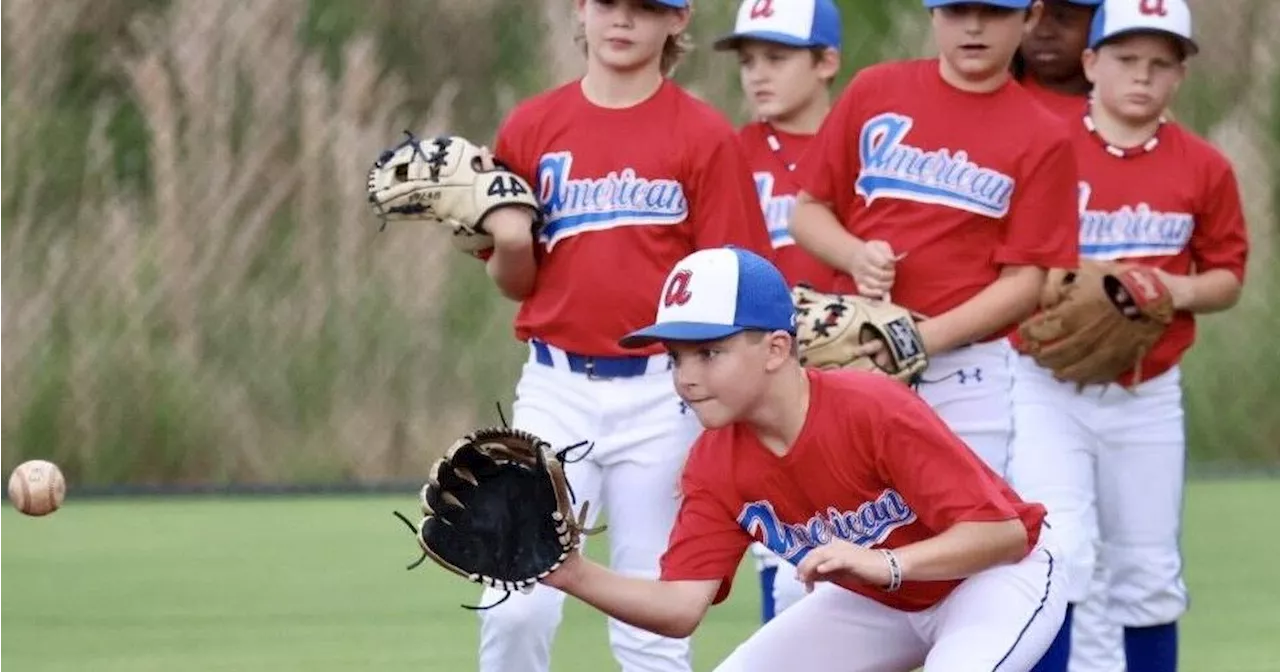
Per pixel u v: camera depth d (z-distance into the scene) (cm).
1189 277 2475
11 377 3959
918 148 2217
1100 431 2411
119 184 4275
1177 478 2466
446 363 4106
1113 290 2348
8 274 4003
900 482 1608
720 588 1678
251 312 4069
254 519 3703
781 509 1655
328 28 4456
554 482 1501
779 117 2553
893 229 2227
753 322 1562
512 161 2131
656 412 2066
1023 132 2200
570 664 2589
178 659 2592
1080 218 2450
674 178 2067
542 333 2095
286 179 4138
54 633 2752
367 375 4088
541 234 2108
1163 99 2459
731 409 1581
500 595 1973
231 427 4031
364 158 4147
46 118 4219
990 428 2219
